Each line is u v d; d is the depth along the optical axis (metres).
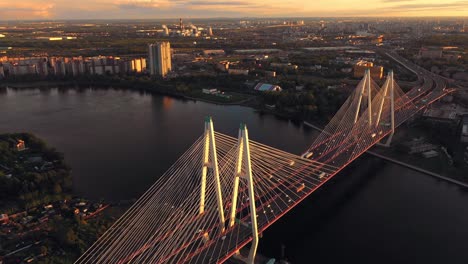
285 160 140.38
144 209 124.31
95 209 129.50
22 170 156.62
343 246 115.62
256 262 106.81
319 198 143.88
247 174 97.88
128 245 105.75
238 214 112.31
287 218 130.12
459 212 134.50
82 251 106.12
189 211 114.00
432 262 109.12
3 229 118.81
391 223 127.50
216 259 93.25
